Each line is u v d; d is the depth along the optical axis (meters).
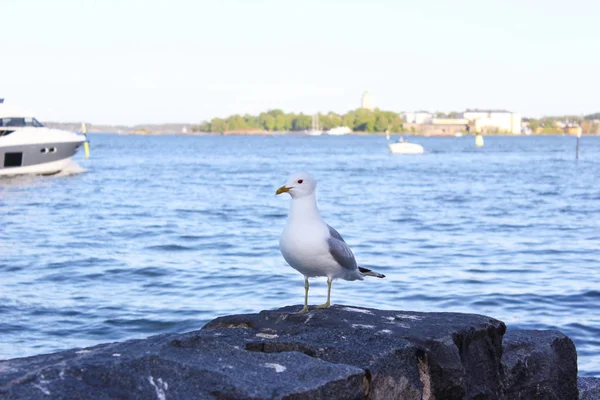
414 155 107.06
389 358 4.35
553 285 14.09
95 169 67.44
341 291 13.49
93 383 3.61
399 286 13.95
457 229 24.19
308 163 82.31
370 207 32.59
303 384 3.72
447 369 4.62
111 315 11.86
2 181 46.75
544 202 34.75
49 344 10.27
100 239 21.77
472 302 12.65
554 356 6.00
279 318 5.26
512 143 193.88
